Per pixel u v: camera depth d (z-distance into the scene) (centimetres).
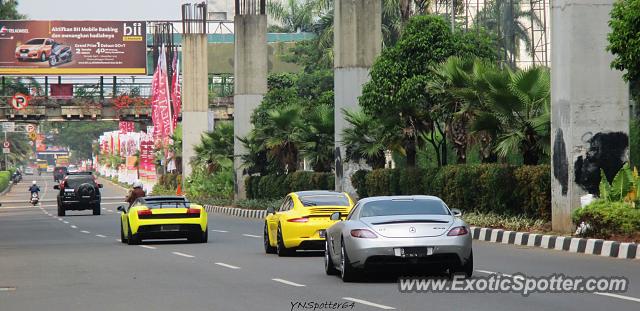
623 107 5300
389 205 3475
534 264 4019
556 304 2705
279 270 3950
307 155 9562
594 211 4856
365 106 7581
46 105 17875
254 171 11456
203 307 2769
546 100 5891
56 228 8462
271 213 4953
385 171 7512
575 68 5284
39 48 18212
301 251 5081
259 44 11856
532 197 5672
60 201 11619
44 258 4875
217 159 13138
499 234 5572
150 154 17562
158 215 5831
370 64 8644
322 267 4075
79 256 4966
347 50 8650
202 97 15200
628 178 5003
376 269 3294
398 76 7362
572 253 4666
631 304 2680
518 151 5934
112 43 18325
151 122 18662
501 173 5925
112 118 18162
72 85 18412
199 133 15188
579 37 5278
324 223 4622
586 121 5291
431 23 7362
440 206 3481
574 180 5294
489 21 13275
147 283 3491
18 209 14725
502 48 12450
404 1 8881
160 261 4534
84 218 10762
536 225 5650
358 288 3181
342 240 3409
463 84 6719
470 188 6291
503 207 5991
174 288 3300
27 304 2936
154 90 15662
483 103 6253
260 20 11844
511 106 5912
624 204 4850
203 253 5031
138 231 5822
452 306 2686
